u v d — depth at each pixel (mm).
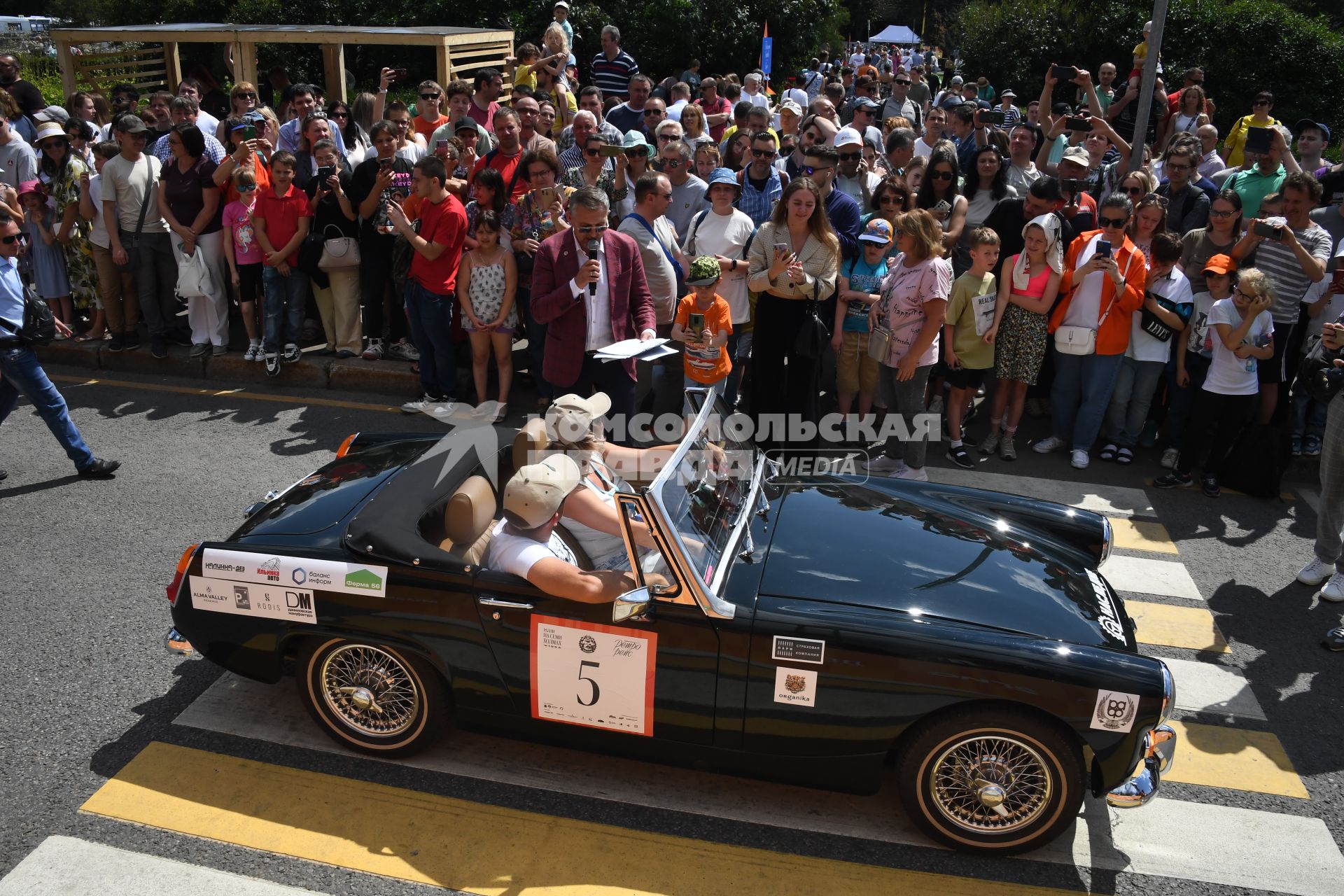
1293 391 7125
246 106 9688
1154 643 5102
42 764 3994
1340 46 20766
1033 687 3373
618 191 8039
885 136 10227
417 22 21156
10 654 4703
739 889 3484
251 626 4000
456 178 8211
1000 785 3508
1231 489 6879
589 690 3732
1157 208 6879
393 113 8922
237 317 9711
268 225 8047
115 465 6695
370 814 3785
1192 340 6871
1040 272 6836
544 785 3971
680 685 3635
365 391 8391
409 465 4309
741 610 3574
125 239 8328
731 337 7359
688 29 21125
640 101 10750
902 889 3512
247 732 4223
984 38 24234
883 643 3465
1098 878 3594
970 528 4262
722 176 6984
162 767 3994
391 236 8133
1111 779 3451
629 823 3779
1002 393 7215
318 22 21531
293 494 4414
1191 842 3783
